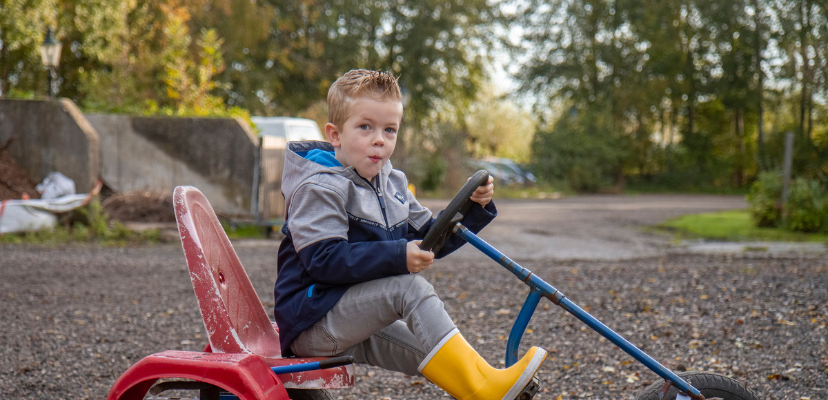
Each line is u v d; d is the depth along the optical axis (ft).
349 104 7.23
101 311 17.43
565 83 112.47
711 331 14.97
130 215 32.68
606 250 31.63
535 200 75.36
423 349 7.06
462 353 6.78
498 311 17.53
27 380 12.16
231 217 33.81
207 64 45.42
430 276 22.74
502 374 6.73
